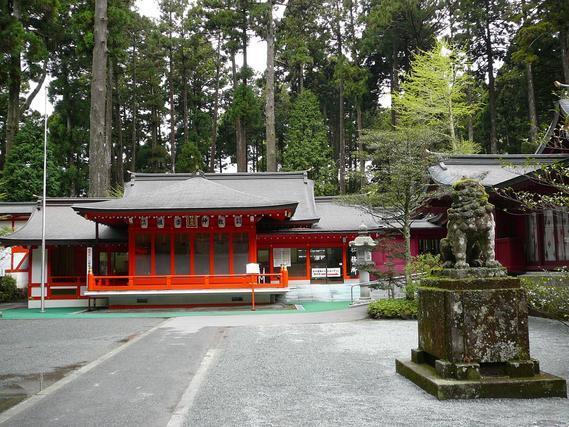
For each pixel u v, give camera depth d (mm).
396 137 15516
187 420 5668
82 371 8547
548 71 37625
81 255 23031
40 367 9109
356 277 26078
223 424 5484
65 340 12398
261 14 36156
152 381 7699
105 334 13328
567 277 9219
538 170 10664
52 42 38812
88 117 44406
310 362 8828
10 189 36906
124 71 50625
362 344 10602
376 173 16328
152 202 20391
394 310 14969
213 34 47438
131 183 28047
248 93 42875
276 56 49062
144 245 21062
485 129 42812
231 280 20984
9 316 18688
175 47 51281
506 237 16219
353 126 54438
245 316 17109
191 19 48344
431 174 18266
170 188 22625
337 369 8211
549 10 27500
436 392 6207
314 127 45000
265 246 25953
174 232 21188
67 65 43781
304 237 25406
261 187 28844
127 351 10445
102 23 26484
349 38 48594
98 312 19688
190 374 8156
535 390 6133
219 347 10703
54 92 43562
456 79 33344
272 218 23703
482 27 41531
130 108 54844
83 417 5887
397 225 26422
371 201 16219
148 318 17078
